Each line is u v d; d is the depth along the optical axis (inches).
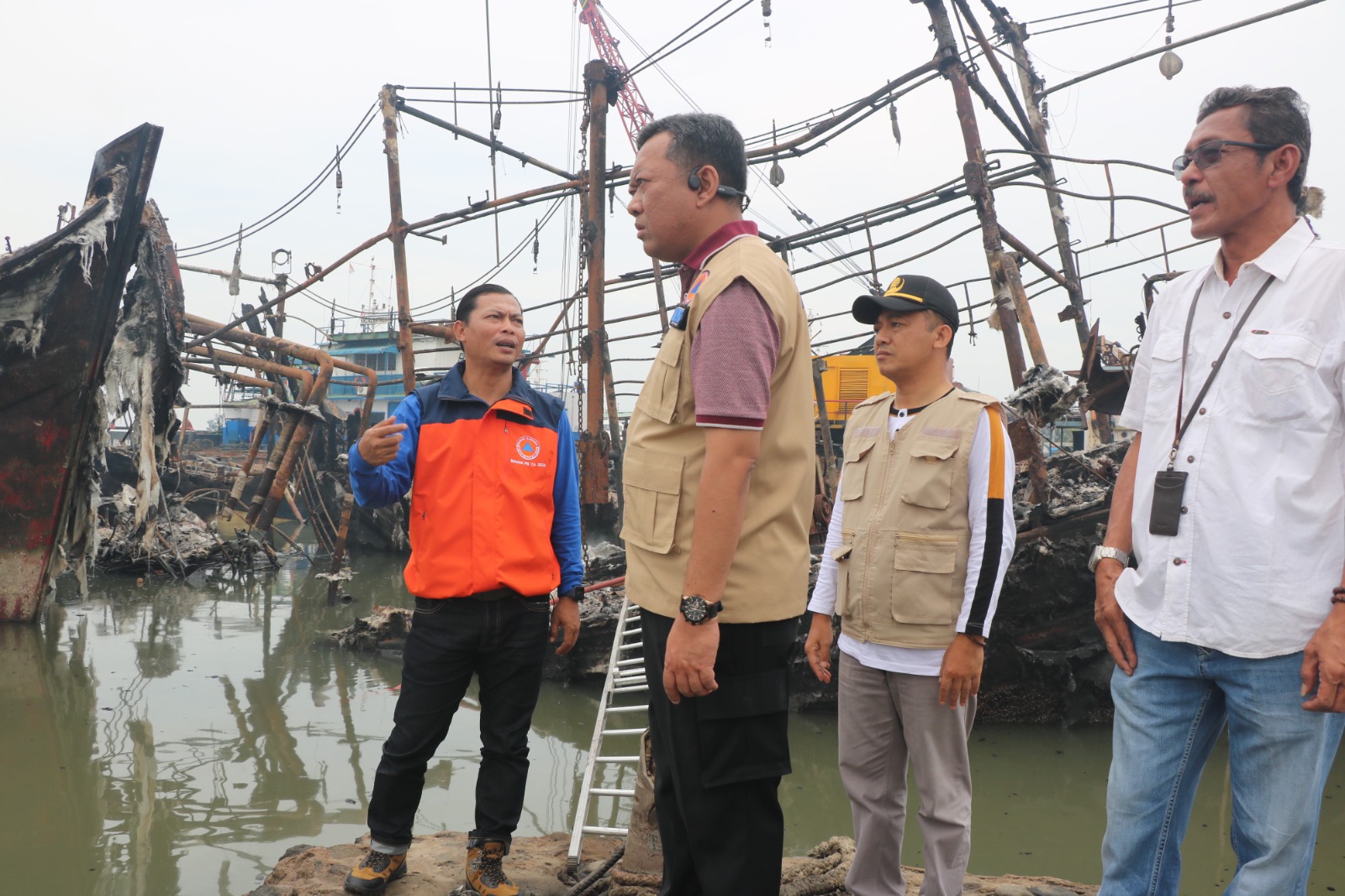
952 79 371.9
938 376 112.0
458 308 128.2
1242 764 74.6
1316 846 184.7
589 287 533.6
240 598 526.6
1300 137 75.7
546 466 124.4
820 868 123.9
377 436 113.2
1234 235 79.1
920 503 104.3
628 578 76.0
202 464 962.7
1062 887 125.0
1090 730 278.8
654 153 75.4
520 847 145.5
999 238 358.9
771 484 71.6
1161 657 79.0
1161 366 82.4
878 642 104.3
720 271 69.9
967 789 102.3
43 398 406.3
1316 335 73.2
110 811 198.4
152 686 315.0
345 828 189.0
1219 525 75.0
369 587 589.6
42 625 423.2
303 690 312.2
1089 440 544.7
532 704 123.5
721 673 70.3
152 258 427.8
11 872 166.7
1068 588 273.9
